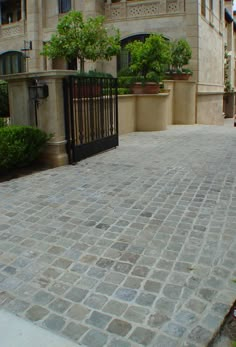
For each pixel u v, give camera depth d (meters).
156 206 4.25
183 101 13.98
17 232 3.57
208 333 2.12
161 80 12.27
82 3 16.66
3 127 6.02
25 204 4.40
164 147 8.34
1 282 2.69
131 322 2.23
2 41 19.92
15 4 20.81
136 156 7.29
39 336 2.14
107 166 6.40
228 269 2.81
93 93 7.31
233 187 4.95
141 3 15.32
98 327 2.20
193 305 2.38
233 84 25.95
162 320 2.24
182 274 2.75
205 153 7.45
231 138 9.61
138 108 11.57
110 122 8.14
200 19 14.79
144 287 2.59
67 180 5.49
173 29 14.91
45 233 3.54
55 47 11.41
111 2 16.02
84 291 2.56
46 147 6.48
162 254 3.07
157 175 5.68
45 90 6.28
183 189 4.90
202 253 3.08
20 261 3.00
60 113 6.43
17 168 6.24
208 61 16.52
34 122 6.52
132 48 12.01
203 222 3.74
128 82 11.67
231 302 2.40
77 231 3.57
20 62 19.61
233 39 25.59
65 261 2.98
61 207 4.27
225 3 25.05
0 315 2.32
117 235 3.46
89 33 11.09
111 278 2.72
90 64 16.00
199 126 13.34
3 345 2.08
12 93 6.64
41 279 2.72
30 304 2.43
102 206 4.28
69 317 2.29
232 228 3.58
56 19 17.67
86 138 7.17
